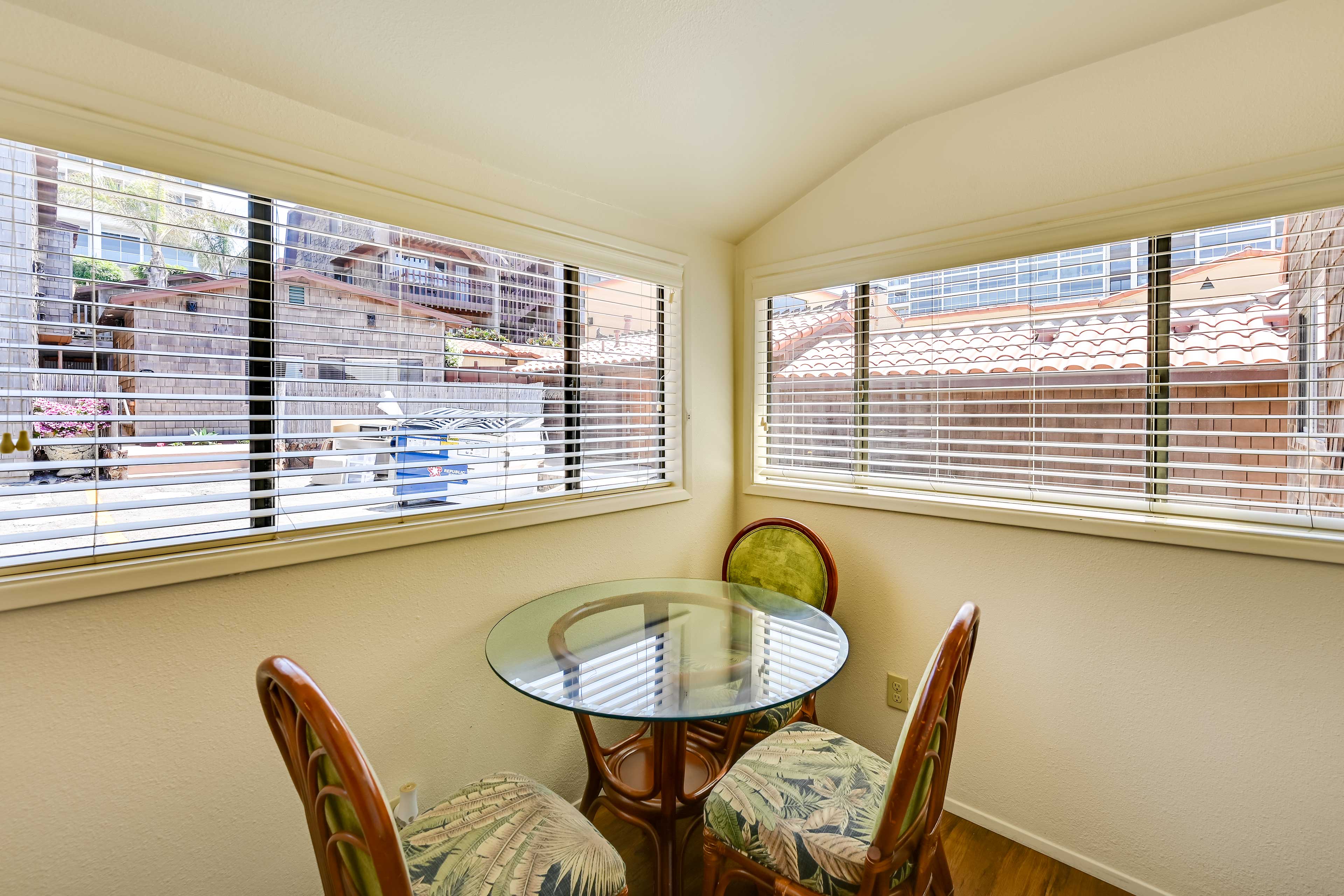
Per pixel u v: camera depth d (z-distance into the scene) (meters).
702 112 1.71
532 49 1.38
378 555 1.47
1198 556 1.50
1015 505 1.82
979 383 1.89
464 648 1.65
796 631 1.62
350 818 0.86
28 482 1.08
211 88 1.20
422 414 1.60
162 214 1.20
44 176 1.07
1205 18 1.42
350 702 1.43
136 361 1.19
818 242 2.21
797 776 1.35
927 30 1.50
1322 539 1.36
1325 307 1.38
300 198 1.33
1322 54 1.32
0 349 1.05
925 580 1.99
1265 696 1.43
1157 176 1.53
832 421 2.26
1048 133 1.69
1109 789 1.65
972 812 1.89
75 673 1.08
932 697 0.99
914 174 1.96
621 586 1.96
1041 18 1.45
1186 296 1.55
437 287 1.61
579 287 1.97
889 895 1.09
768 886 1.21
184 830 1.21
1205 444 1.56
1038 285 1.75
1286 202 1.37
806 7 1.41
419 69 1.35
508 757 1.76
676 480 2.32
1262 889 1.44
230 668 1.25
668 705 1.22
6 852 1.03
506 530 1.74
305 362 1.38
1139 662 1.59
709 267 2.38
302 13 1.16
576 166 1.79
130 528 1.14
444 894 1.01
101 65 1.08
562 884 1.04
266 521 1.36
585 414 1.98
